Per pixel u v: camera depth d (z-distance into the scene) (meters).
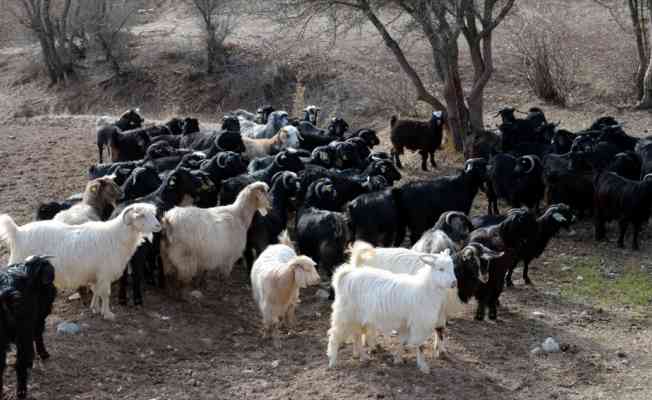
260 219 13.73
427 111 30.69
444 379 10.38
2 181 19.27
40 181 19.31
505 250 12.21
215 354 10.99
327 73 37.03
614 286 14.26
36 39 47.59
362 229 14.25
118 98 41.66
